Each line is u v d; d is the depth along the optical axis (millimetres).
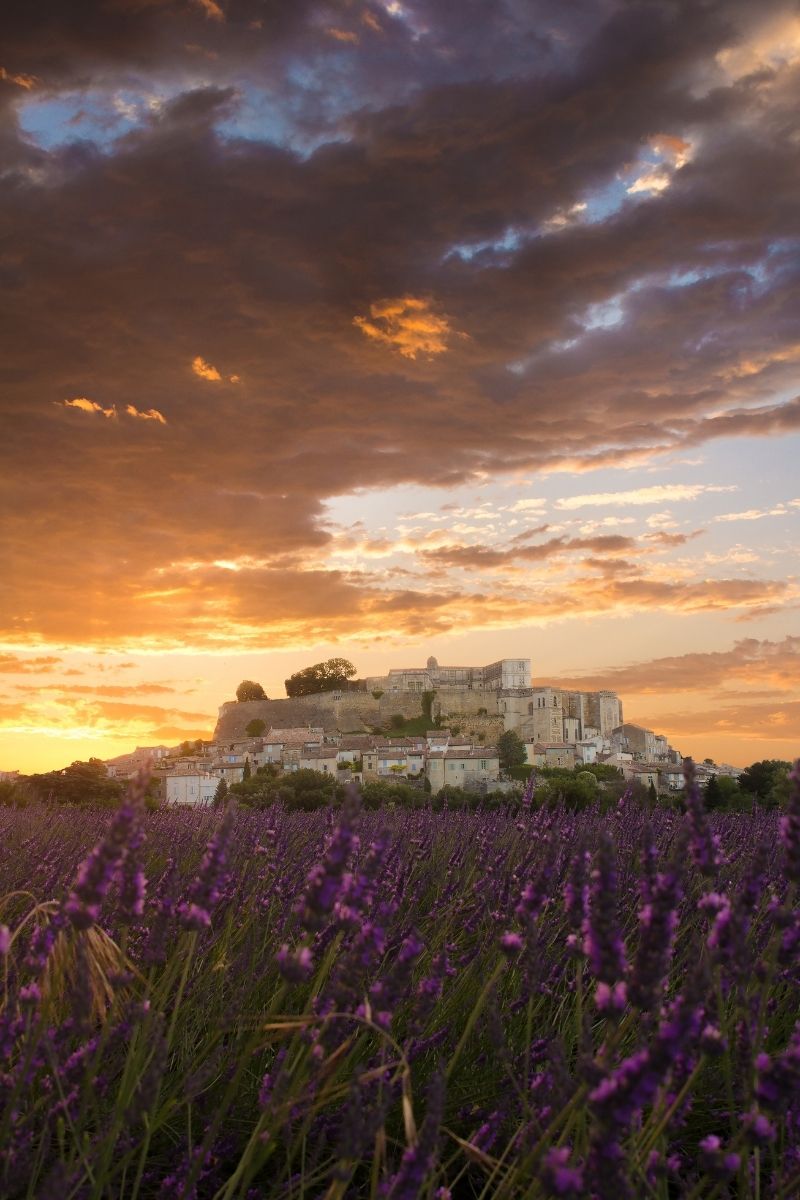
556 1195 1724
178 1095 3031
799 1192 2342
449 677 182500
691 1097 2541
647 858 2629
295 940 3955
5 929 2426
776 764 57031
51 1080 2736
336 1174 2109
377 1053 3273
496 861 4973
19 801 22312
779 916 2529
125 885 2584
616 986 2176
